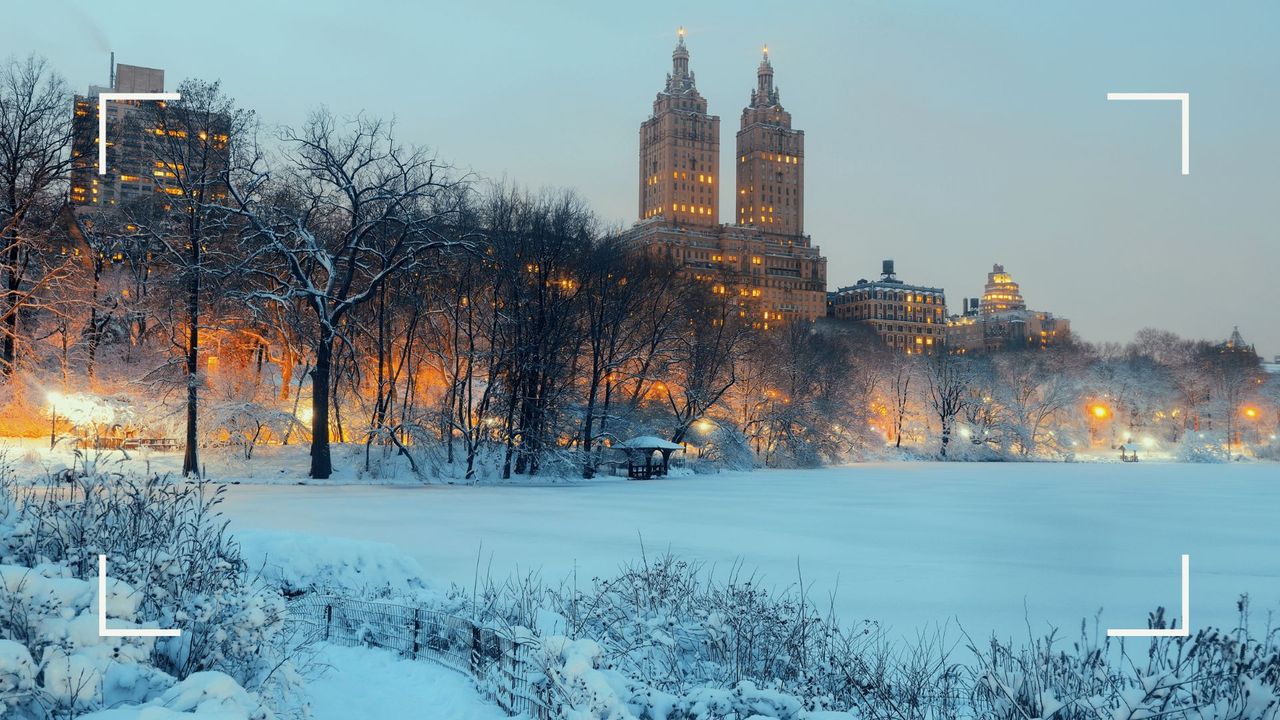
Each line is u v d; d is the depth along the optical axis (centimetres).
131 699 705
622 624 1159
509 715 931
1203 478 7725
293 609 1380
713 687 948
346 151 5319
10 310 5056
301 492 4372
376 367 6462
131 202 6159
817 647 1174
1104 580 2220
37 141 5150
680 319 7588
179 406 5278
